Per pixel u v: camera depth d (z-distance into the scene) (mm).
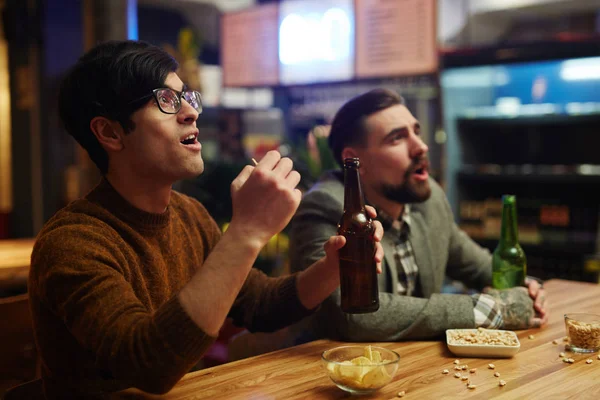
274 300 1443
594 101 3758
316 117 4441
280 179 1053
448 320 1461
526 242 3689
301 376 1216
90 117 1173
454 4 3887
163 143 1168
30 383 1316
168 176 1195
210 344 988
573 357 1306
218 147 4953
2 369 1832
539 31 3949
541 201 3820
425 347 1414
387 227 1789
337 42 3893
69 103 1188
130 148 1180
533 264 3656
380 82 3775
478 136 3963
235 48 4566
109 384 1158
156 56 1192
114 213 1212
